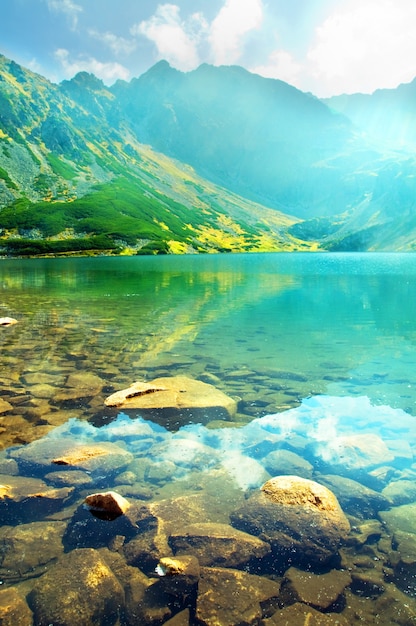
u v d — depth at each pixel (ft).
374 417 45.85
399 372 62.75
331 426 43.47
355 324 103.24
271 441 39.73
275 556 24.68
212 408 46.52
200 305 138.21
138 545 25.11
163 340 85.30
